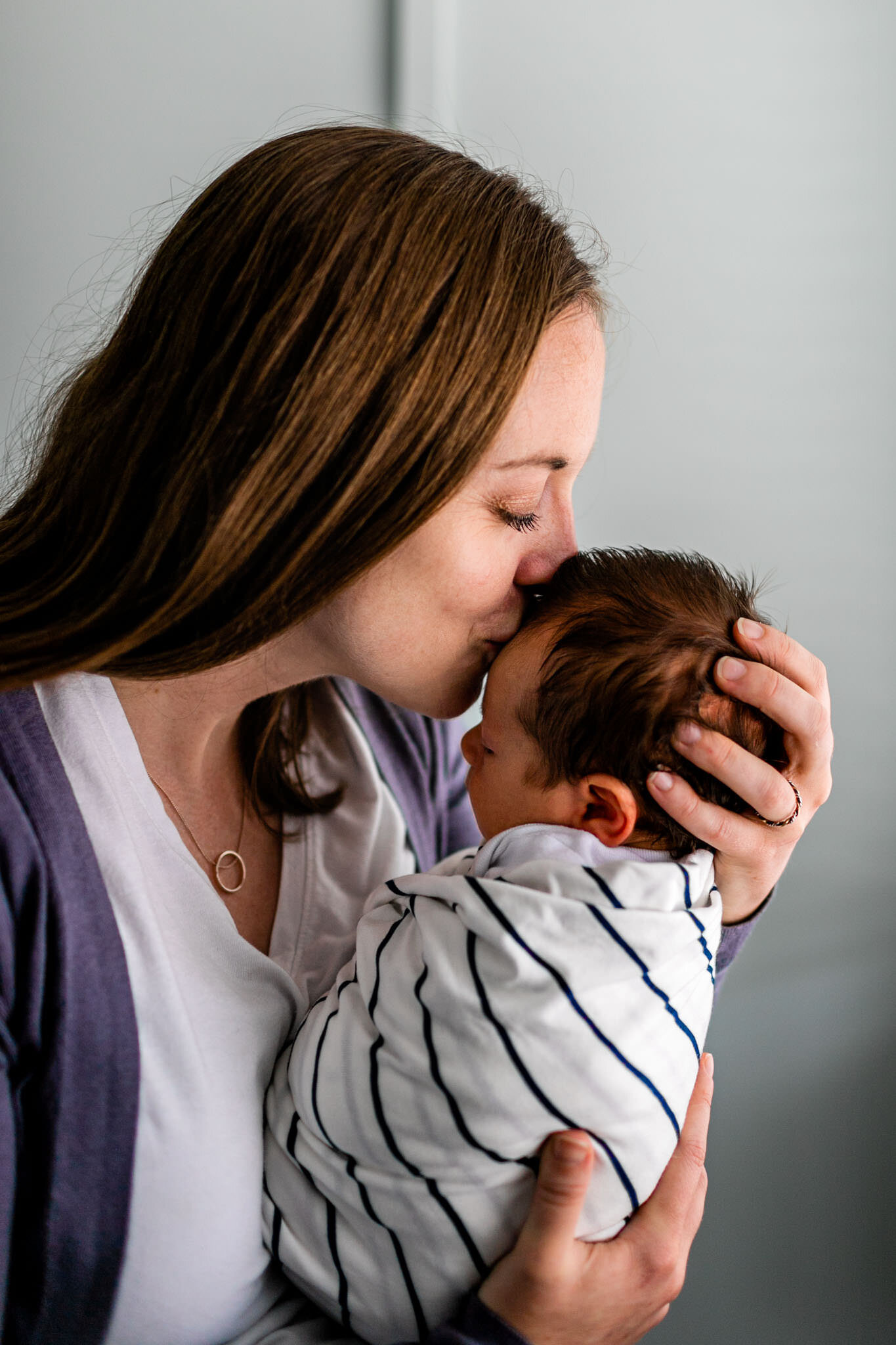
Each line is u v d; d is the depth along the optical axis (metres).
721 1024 1.40
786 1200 1.41
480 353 0.59
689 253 1.29
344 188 0.60
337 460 0.61
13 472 1.09
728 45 1.23
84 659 0.66
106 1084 0.64
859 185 1.23
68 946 0.62
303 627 0.70
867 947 1.35
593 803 0.74
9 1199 0.61
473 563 0.66
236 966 0.72
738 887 0.79
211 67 1.28
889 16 1.19
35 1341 0.66
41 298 1.34
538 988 0.63
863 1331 1.40
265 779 0.85
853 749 1.33
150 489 0.65
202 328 0.63
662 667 0.71
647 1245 0.65
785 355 1.29
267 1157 0.72
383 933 0.73
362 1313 0.68
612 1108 0.64
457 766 1.07
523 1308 0.61
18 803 0.63
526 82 1.26
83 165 1.31
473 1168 0.64
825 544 1.32
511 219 0.63
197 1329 0.68
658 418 1.33
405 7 1.23
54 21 1.27
